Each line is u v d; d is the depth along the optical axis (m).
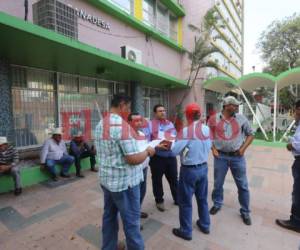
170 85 10.33
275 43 16.88
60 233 2.70
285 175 5.08
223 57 16.94
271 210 3.31
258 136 11.73
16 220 3.02
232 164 3.03
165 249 2.39
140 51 8.18
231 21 19.86
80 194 3.93
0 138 3.85
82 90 6.69
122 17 7.68
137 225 2.01
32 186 4.33
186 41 11.90
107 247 2.16
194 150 2.46
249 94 14.65
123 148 1.81
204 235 2.65
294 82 10.19
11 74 4.95
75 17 5.17
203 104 11.95
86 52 4.56
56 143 4.76
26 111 5.24
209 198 3.81
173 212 3.25
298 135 2.65
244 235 2.65
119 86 8.20
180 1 11.89
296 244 2.49
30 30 3.46
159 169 3.25
